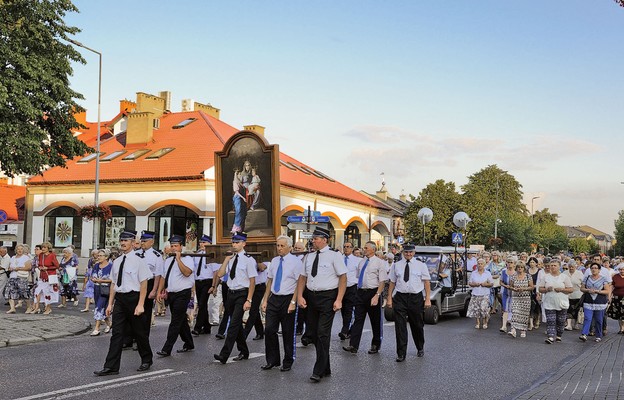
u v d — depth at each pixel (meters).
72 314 18.03
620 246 82.38
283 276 10.19
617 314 16.92
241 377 9.53
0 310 18.48
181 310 11.38
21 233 41.22
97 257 14.49
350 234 46.12
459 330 16.53
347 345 13.30
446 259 19.44
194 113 42.53
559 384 9.38
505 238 66.25
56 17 23.75
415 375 10.10
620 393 8.41
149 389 8.55
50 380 9.03
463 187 86.81
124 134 43.31
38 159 23.30
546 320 14.80
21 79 22.41
